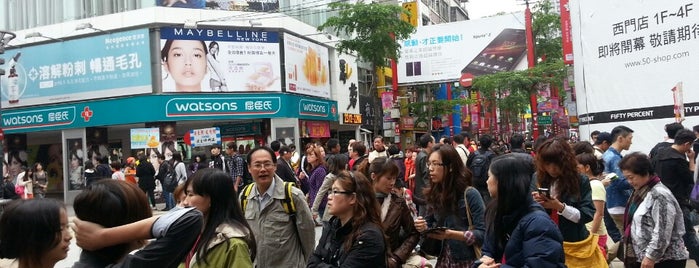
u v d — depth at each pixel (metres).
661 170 6.79
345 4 22.50
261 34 21.45
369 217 3.54
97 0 21.16
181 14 20.38
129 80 20.38
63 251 2.26
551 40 27.80
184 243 2.36
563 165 4.39
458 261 4.52
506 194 3.29
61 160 24.91
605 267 4.20
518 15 26.36
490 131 42.22
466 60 26.91
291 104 21.80
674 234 4.57
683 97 10.55
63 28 21.39
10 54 22.23
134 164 17.95
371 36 22.08
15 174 23.12
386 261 3.55
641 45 11.26
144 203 2.51
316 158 10.14
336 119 24.91
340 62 25.78
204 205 3.30
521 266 3.19
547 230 3.14
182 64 20.34
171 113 20.06
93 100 20.91
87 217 2.35
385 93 25.97
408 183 10.56
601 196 5.16
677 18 10.64
